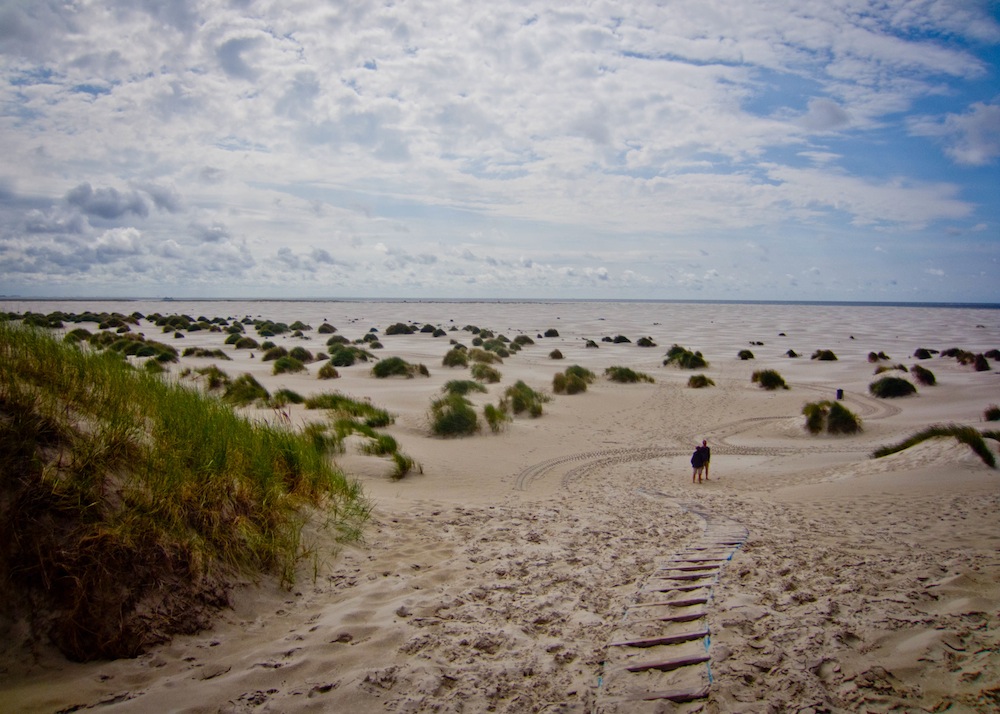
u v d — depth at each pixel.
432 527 7.97
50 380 5.66
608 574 6.11
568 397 24.41
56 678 3.76
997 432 15.27
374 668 4.04
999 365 35.62
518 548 7.04
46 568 4.12
